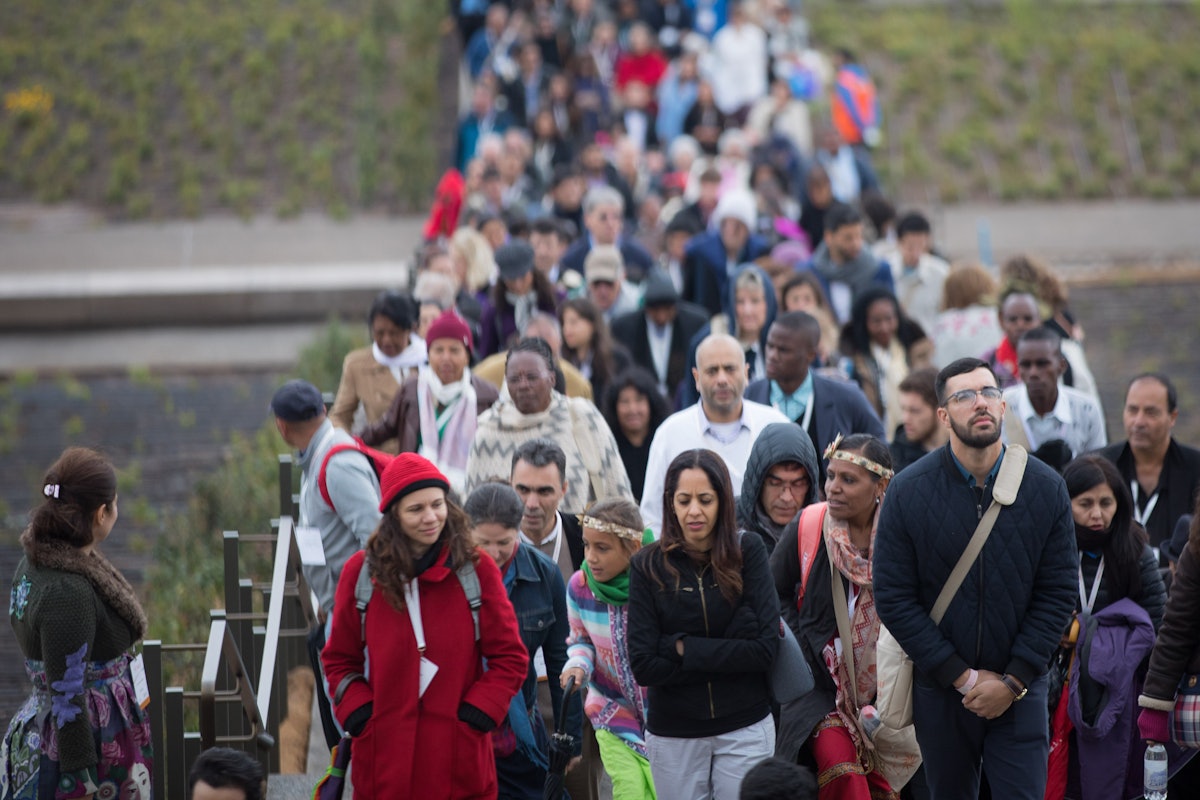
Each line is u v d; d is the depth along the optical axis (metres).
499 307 41.56
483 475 29.98
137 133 95.88
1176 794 25.75
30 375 67.38
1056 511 21.77
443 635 21.41
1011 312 36.53
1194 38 117.38
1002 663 21.80
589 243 50.41
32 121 97.25
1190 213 93.12
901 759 23.61
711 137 80.44
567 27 83.50
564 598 25.16
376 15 111.56
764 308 37.38
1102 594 25.31
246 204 89.06
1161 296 78.50
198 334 73.88
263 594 32.00
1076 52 114.44
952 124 105.50
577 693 24.14
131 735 23.14
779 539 24.80
